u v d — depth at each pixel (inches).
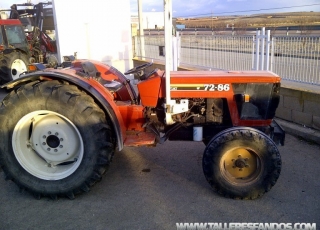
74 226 119.9
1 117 134.7
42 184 136.3
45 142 140.0
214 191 141.5
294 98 210.2
